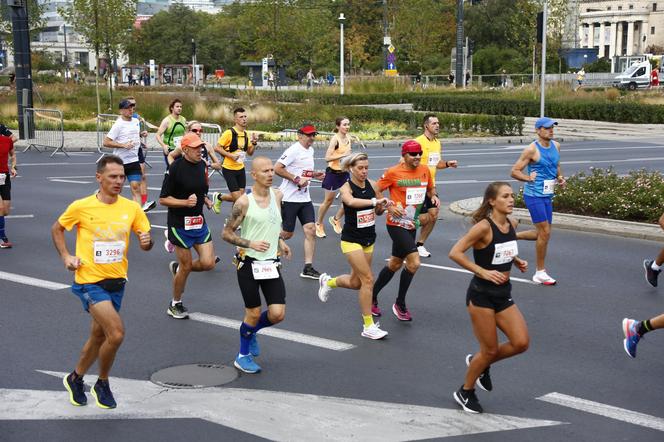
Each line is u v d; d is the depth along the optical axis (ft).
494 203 20.29
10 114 129.90
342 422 19.85
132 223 21.04
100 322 20.13
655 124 127.44
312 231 36.04
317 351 25.62
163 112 125.90
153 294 32.55
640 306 30.89
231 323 28.66
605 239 43.70
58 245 20.51
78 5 142.10
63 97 147.13
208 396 21.67
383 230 47.47
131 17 145.69
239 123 43.27
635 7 454.81
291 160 35.78
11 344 26.25
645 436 19.17
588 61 289.74
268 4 153.48
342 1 299.58
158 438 18.93
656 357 25.13
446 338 27.02
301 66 269.44
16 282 34.47
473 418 20.20
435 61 264.31
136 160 49.75
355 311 30.37
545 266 37.63
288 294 32.91
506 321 20.24
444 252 40.70
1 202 41.11
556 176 34.40
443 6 274.98
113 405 20.80
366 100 164.04
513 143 102.83
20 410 20.70
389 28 254.27
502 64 247.91
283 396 21.67
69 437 19.01
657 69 236.02
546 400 21.49
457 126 112.68
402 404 21.15
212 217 50.98
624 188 49.57
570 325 28.43
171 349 25.75
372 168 74.38
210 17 352.28
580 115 135.74
